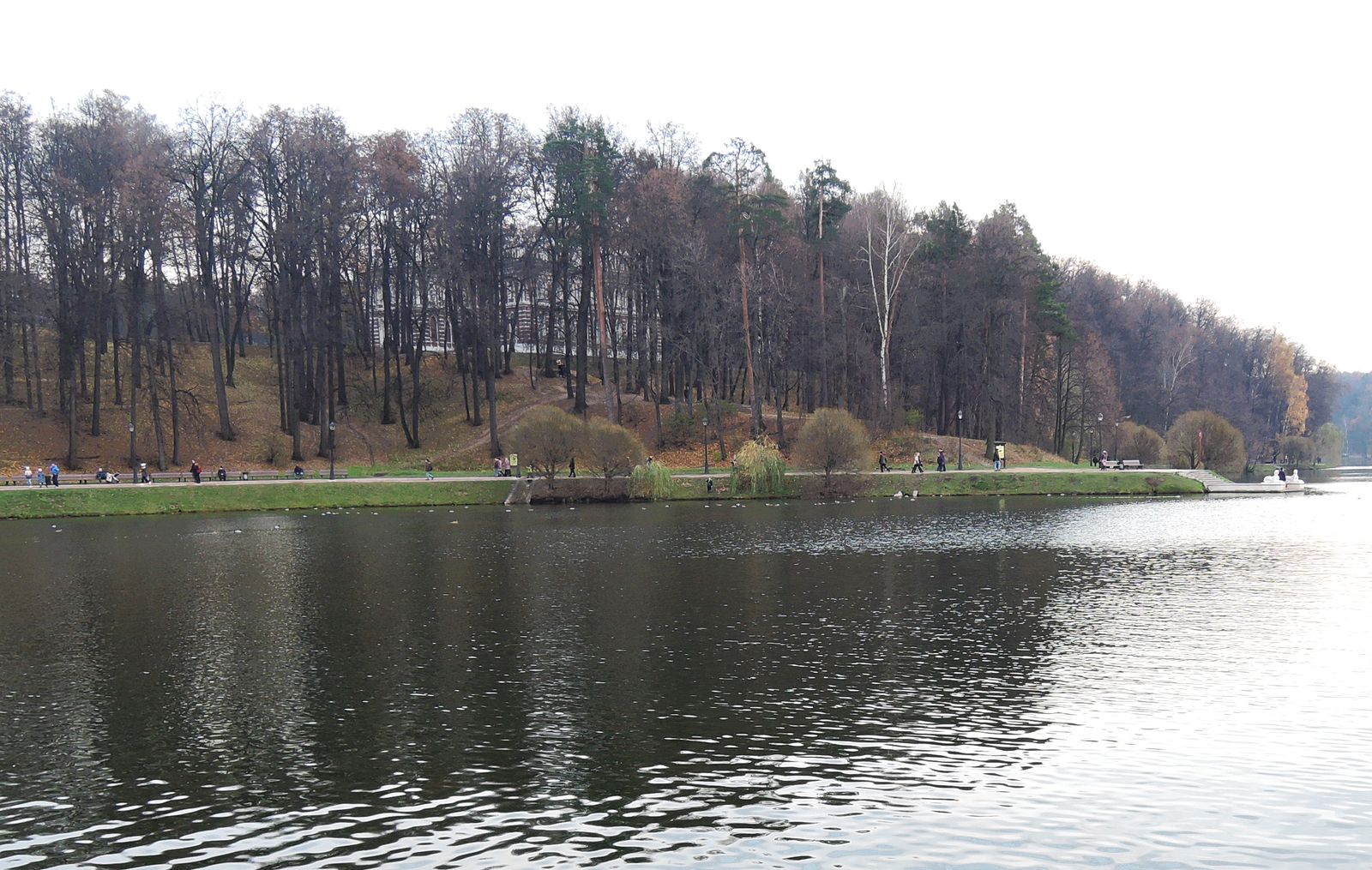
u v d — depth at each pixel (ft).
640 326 286.25
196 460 245.04
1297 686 70.23
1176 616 93.81
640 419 287.07
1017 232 313.32
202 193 244.83
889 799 50.57
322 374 260.01
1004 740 59.26
